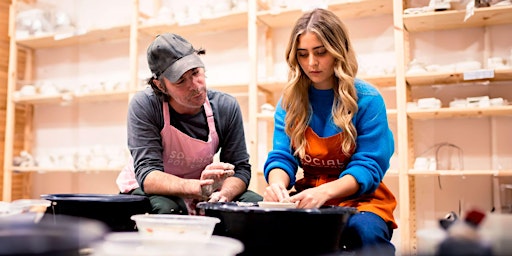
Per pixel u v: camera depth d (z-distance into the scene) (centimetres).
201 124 193
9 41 410
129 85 347
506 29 282
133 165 200
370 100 164
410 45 301
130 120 186
